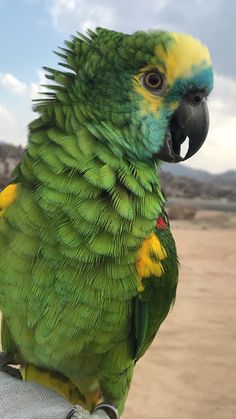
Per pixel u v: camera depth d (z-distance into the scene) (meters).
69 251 0.18
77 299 0.19
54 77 0.20
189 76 0.21
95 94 0.20
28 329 0.19
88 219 0.18
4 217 0.19
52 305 0.19
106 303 0.19
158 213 0.20
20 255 0.18
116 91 0.20
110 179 0.19
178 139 0.22
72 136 0.19
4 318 0.20
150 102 0.20
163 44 0.20
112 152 0.19
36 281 0.19
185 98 0.21
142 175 0.20
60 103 0.20
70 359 0.20
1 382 0.17
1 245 0.19
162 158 0.21
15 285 0.19
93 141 0.19
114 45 0.20
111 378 0.21
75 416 0.16
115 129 0.20
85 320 0.19
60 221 0.18
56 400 0.16
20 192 0.19
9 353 0.22
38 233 0.18
